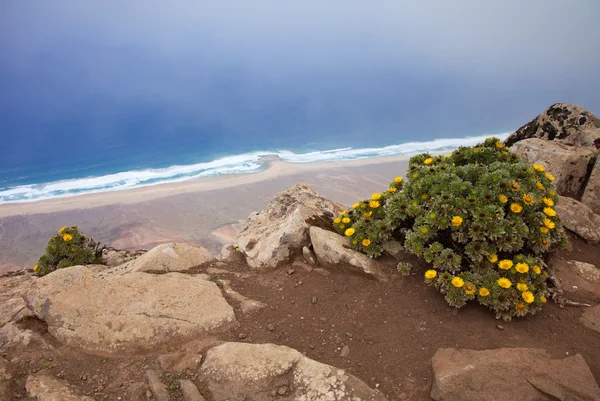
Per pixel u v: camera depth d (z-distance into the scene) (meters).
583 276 5.41
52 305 4.99
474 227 4.73
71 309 4.95
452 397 3.73
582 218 6.52
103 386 4.12
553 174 7.62
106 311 4.92
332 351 4.55
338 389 3.88
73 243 7.37
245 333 4.88
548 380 3.75
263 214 7.98
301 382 3.98
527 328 4.52
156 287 5.30
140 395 4.01
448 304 4.88
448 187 5.06
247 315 5.20
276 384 3.99
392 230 5.64
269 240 6.52
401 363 4.30
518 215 4.95
